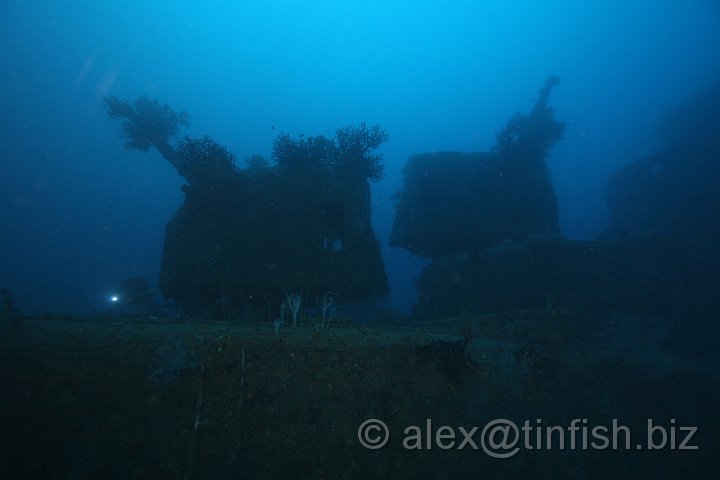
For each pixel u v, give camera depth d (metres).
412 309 15.14
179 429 4.12
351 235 9.22
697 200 17.09
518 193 12.02
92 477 3.67
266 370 4.76
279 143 9.66
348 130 9.95
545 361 5.98
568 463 5.21
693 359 7.06
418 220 11.98
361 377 5.04
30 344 4.23
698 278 9.67
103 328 4.88
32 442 3.68
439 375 5.38
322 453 4.41
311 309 9.91
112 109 11.14
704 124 21.97
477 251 11.93
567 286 10.11
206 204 9.11
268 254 8.77
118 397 4.11
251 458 4.18
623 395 5.99
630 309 9.59
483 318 7.75
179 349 4.59
